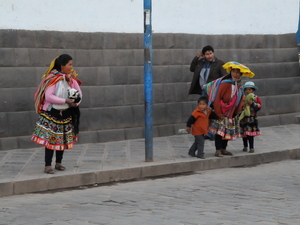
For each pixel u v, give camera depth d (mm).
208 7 15320
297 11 16641
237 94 11539
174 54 14711
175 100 14727
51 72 10016
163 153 12117
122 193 9125
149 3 10859
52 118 9828
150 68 11000
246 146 12422
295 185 9539
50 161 9977
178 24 14867
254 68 15984
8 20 12555
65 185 9750
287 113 16531
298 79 16547
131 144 13398
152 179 10445
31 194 9242
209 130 11734
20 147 12641
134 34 14141
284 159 12594
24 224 7051
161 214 7508
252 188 9312
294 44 16547
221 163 11648
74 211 7789
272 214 7441
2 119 12438
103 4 13766
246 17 15938
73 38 13312
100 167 10492
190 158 11547
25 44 12703
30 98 12766
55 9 13148
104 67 13750
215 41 15391
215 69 13859
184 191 9156
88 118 13562
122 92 14008
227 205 8047
